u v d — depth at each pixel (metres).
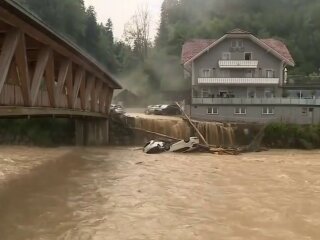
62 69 22.61
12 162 28.14
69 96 24.06
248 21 92.81
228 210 15.97
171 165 27.23
